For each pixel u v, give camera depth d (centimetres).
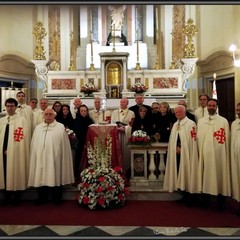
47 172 481
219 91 1088
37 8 1197
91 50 1095
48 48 1210
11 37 1117
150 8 1189
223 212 452
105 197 464
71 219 427
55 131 496
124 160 589
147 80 1030
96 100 636
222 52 1037
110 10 1184
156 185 534
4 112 801
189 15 1161
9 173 487
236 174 444
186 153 478
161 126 586
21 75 1145
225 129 462
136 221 418
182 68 1026
